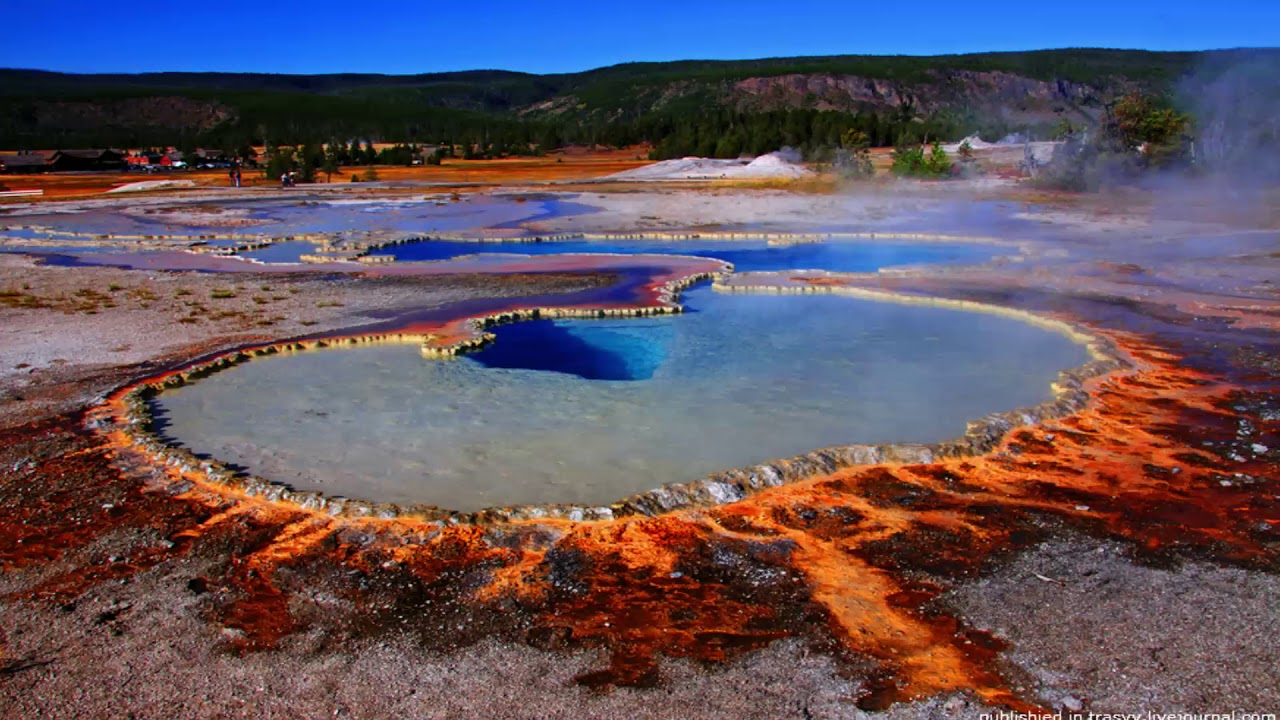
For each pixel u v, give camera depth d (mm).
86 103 165000
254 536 7574
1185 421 10031
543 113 198000
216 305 17688
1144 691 5250
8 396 11562
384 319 16172
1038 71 146000
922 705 5176
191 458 9219
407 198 46562
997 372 12492
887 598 6422
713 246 27188
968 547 7160
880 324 15633
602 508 7879
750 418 10688
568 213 37656
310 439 10078
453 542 7391
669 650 5816
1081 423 10031
